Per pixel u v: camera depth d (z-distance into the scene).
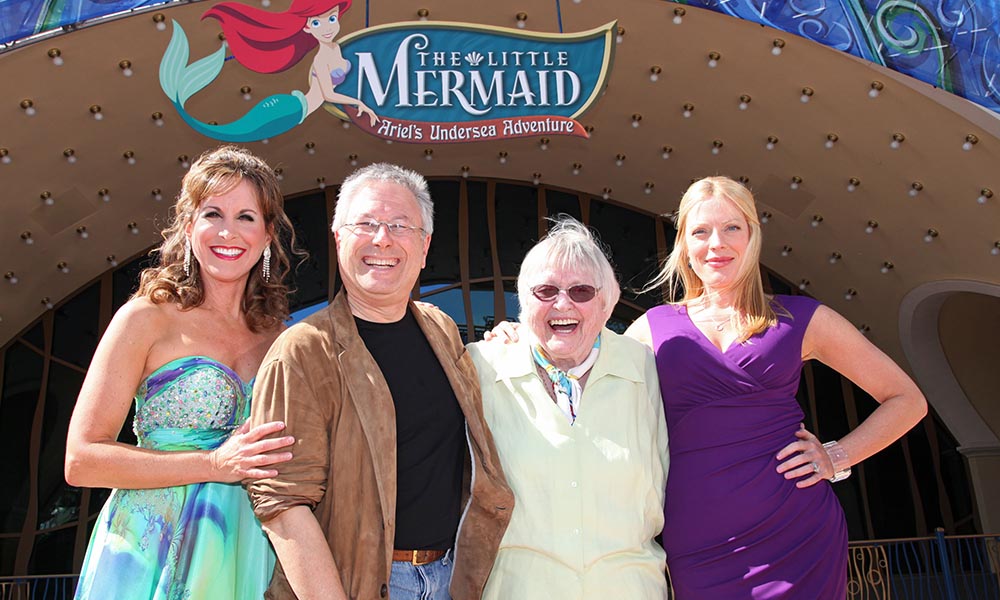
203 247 2.73
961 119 7.94
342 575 2.21
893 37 5.93
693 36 8.37
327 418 2.29
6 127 8.80
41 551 11.45
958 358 11.72
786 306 3.02
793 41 8.01
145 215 11.10
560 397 2.70
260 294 2.97
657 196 12.26
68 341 12.22
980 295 11.15
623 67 9.08
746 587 2.69
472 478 2.45
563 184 12.75
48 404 12.01
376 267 2.43
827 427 12.66
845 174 9.70
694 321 3.10
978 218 9.07
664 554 2.71
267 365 2.32
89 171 9.97
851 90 8.36
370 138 11.07
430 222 2.58
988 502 11.52
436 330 2.61
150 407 2.67
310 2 6.59
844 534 2.85
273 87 8.95
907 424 2.89
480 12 8.30
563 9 8.20
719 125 9.80
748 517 2.75
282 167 11.43
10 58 7.78
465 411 2.49
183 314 2.78
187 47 6.79
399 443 2.38
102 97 8.77
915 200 9.45
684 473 2.85
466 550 2.44
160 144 9.84
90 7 5.99
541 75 6.73
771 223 11.23
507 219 12.93
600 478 2.59
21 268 11.14
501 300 12.48
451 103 6.72
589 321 2.67
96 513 11.75
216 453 2.41
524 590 2.51
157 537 2.55
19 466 11.74
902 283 10.89
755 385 2.86
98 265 11.80
